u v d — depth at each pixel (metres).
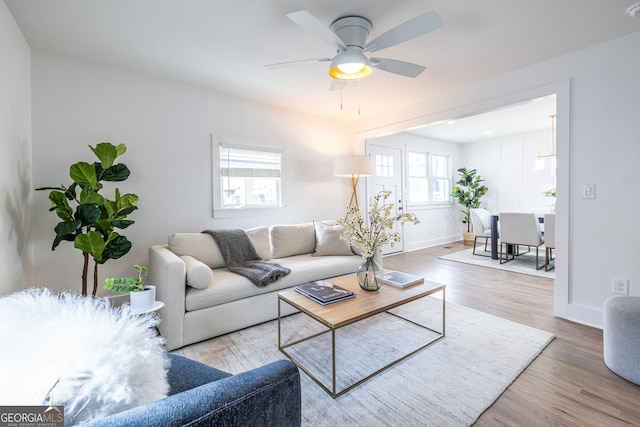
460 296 3.16
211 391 0.65
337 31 2.02
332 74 2.06
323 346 2.14
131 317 0.81
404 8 1.88
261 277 2.45
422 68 2.12
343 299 1.94
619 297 1.88
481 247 6.07
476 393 1.61
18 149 2.08
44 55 2.43
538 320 2.54
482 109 3.11
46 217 2.46
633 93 2.21
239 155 3.55
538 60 2.63
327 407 1.52
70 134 2.55
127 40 2.25
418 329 2.39
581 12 1.94
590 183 2.42
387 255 5.39
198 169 3.24
